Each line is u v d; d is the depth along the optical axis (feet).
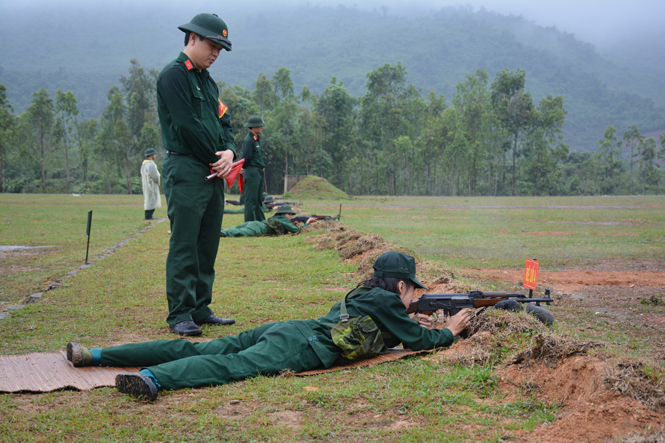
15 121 274.16
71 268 30.99
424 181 315.99
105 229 55.01
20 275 29.07
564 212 101.65
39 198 150.41
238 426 10.00
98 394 11.64
